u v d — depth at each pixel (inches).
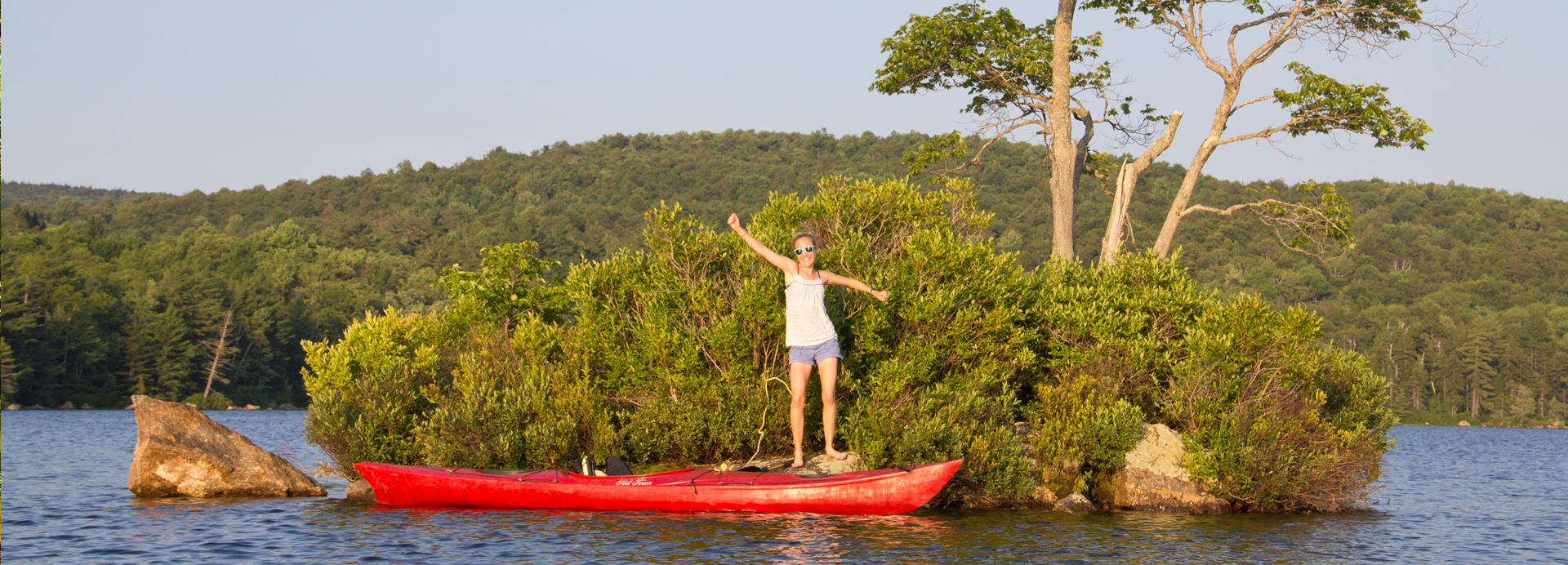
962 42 975.6
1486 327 4072.3
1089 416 549.0
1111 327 587.5
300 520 468.1
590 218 7170.3
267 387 3395.7
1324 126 906.1
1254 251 4766.2
